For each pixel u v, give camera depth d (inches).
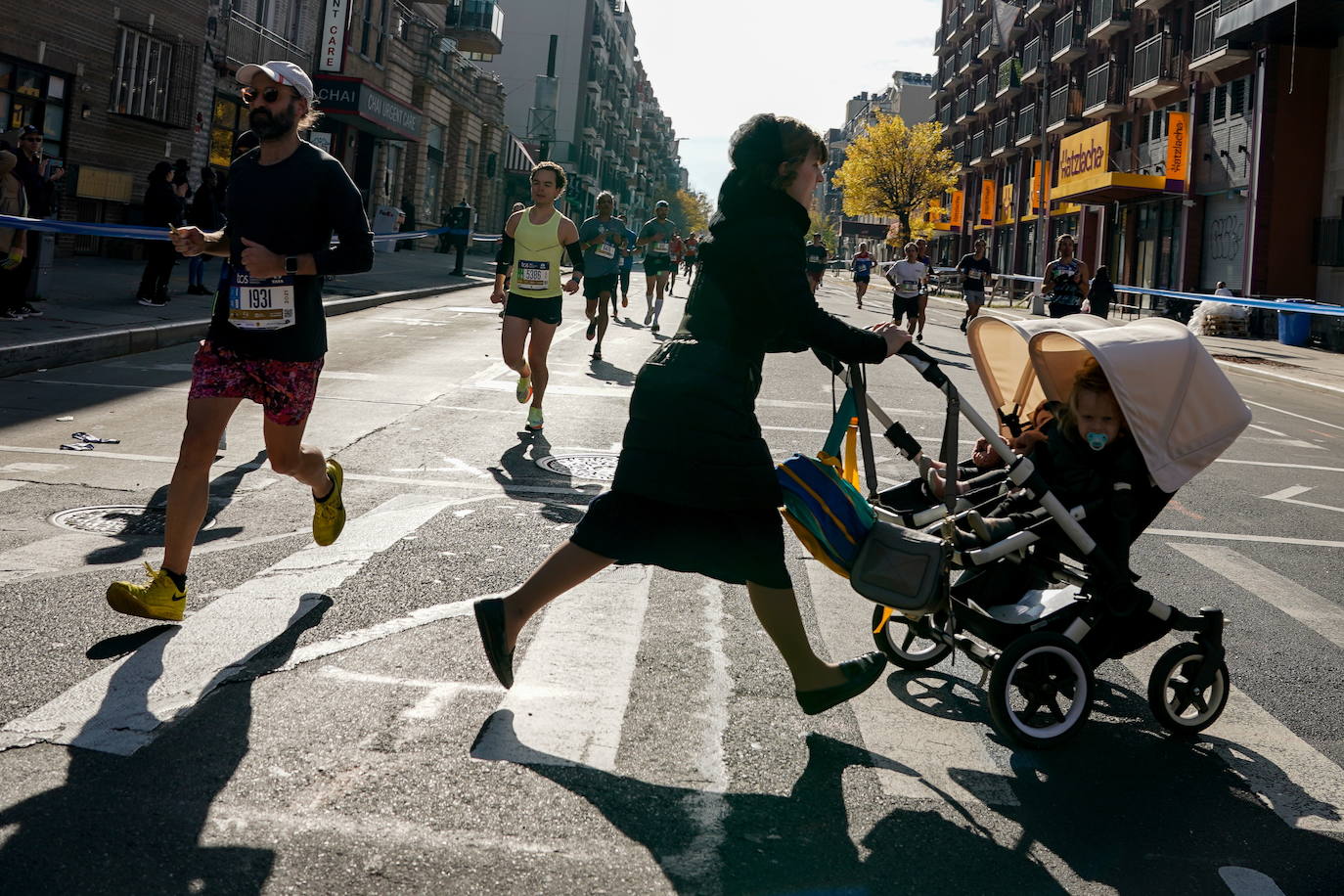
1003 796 127.9
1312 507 324.5
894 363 621.3
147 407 347.9
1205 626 151.4
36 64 829.8
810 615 189.5
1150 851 117.3
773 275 122.8
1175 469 149.2
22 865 97.5
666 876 104.3
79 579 180.1
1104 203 1595.7
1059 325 162.2
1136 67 1551.4
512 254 348.8
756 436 127.9
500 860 104.7
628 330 729.6
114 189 919.0
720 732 137.9
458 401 397.4
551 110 3051.2
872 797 124.3
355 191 163.9
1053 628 149.8
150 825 106.3
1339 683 176.9
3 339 410.0
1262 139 1198.3
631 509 128.8
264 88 158.9
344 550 205.2
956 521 149.8
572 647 162.6
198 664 146.1
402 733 130.2
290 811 110.8
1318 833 124.2
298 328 162.7
